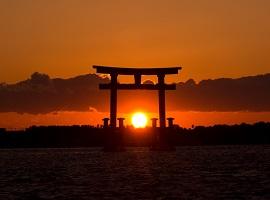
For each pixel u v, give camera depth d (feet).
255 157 608.19
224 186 306.14
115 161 540.93
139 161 534.78
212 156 634.43
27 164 523.29
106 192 286.05
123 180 343.26
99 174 388.78
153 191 287.48
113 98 605.31
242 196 269.23
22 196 277.03
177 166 461.37
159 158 588.09
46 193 286.66
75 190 296.30
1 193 288.71
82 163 519.60
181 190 290.35
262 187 301.22
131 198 264.72
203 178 351.87
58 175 386.52
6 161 581.94
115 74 593.83
